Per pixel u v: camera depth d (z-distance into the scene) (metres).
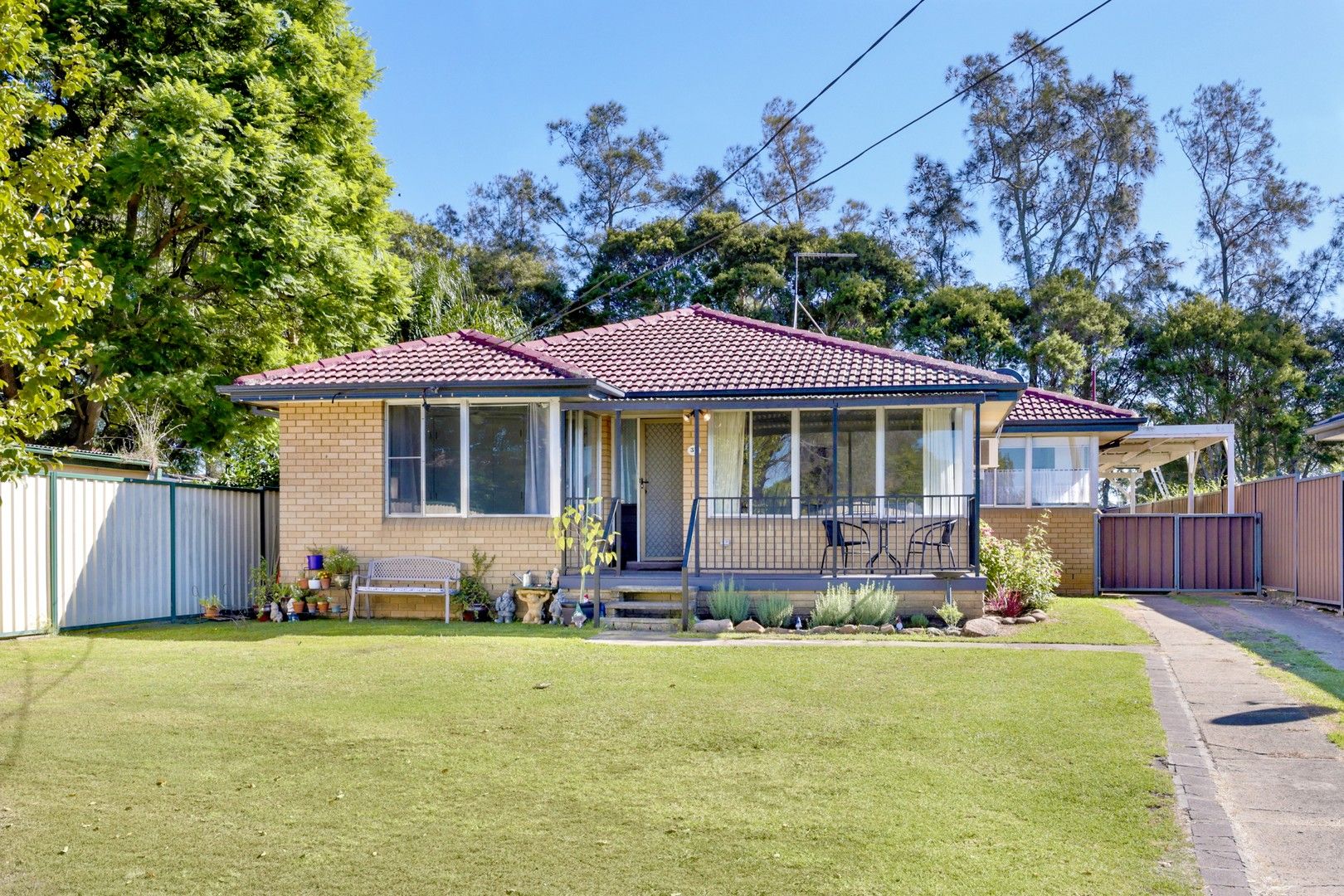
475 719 8.62
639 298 42.88
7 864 5.66
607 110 56.47
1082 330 42.59
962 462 15.87
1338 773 7.18
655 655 11.57
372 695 9.49
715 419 16.42
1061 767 7.21
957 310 42.09
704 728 8.34
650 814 6.39
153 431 21.27
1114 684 9.89
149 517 15.42
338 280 21.53
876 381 15.62
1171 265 51.44
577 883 5.39
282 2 23.48
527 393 15.26
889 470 16.00
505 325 30.53
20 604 13.30
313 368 16.25
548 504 15.58
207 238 20.78
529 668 10.73
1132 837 5.91
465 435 15.78
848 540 15.84
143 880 5.46
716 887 5.31
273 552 18.02
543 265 48.22
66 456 15.48
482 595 15.44
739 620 14.48
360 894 5.30
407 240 43.06
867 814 6.33
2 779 7.04
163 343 20.31
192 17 20.31
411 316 28.81
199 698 9.38
